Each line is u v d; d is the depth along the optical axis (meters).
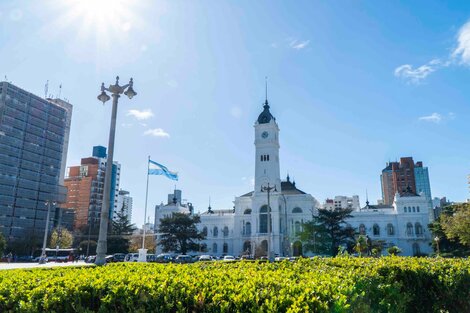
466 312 13.74
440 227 100.56
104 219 26.84
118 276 10.60
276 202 129.25
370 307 9.54
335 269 12.89
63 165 195.38
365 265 14.39
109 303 8.80
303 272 12.02
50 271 14.23
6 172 132.62
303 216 134.88
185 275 10.34
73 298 9.11
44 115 151.12
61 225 151.38
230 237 142.38
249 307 7.50
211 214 151.88
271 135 138.12
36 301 9.09
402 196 133.12
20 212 135.62
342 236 110.62
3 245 73.88
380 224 131.00
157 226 152.38
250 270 11.80
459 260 17.97
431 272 14.23
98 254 26.06
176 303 8.27
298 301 7.23
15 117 138.25
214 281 9.24
